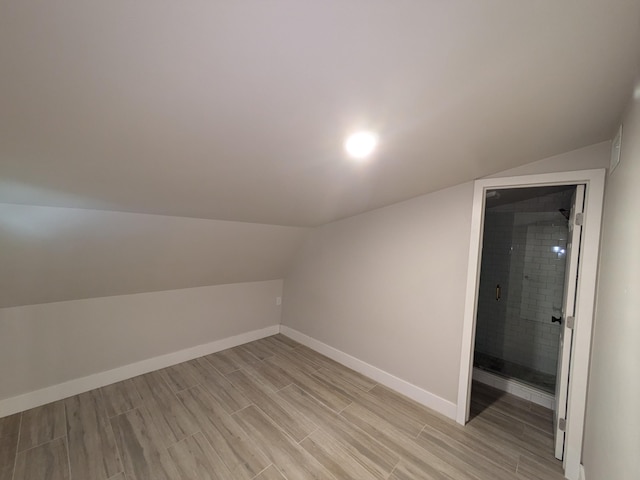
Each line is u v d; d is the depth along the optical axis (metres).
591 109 1.21
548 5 0.66
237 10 0.63
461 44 0.77
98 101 0.87
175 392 2.43
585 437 1.66
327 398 2.43
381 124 1.20
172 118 1.01
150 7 0.60
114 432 1.94
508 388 2.70
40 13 0.58
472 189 2.15
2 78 0.73
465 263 2.19
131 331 2.63
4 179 1.29
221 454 1.78
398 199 2.50
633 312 0.98
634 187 1.05
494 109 1.14
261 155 1.38
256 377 2.73
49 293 2.13
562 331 1.98
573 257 1.82
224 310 3.31
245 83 0.88
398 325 2.59
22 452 1.74
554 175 1.80
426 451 1.88
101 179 1.42
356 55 0.79
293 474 1.66
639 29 0.74
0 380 2.03
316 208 2.50
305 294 3.53
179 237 2.36
